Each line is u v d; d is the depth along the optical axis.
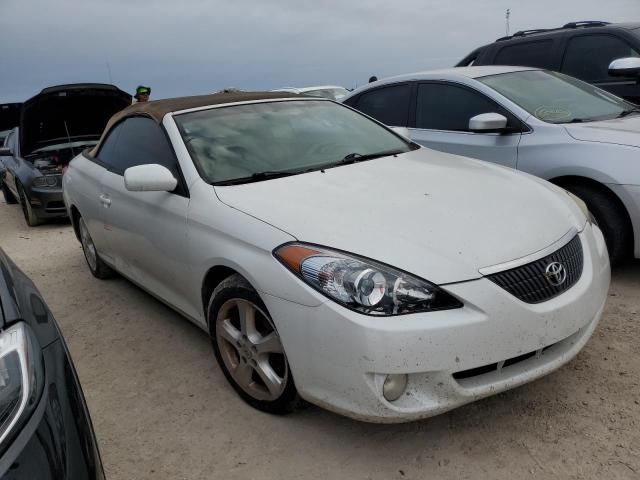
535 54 6.52
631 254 3.84
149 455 2.62
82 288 4.97
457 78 4.96
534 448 2.42
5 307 1.71
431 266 2.27
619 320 3.39
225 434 2.70
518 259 2.39
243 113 3.70
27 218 8.10
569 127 4.16
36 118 7.83
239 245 2.67
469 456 2.41
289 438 2.62
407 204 2.69
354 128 3.90
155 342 3.76
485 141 4.54
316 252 2.38
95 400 3.13
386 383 2.21
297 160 3.38
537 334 2.33
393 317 2.18
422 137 5.06
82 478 1.51
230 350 2.94
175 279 3.30
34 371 1.58
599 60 6.03
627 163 3.71
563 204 2.93
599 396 2.70
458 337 2.19
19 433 1.43
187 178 3.17
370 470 2.38
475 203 2.73
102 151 4.52
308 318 2.31
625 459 2.30
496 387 2.31
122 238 3.89
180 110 3.65
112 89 7.73
